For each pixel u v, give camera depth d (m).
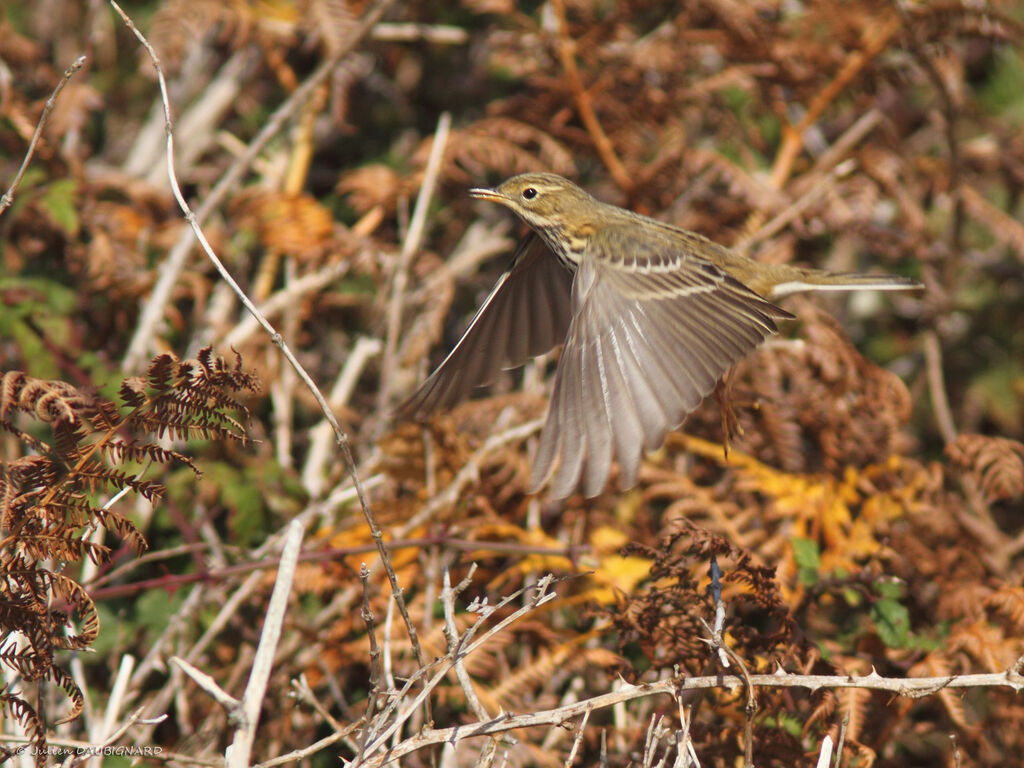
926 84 12.84
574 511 10.24
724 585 8.85
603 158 12.26
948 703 8.21
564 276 9.70
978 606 9.01
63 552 6.44
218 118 13.77
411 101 14.41
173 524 10.13
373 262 11.91
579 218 9.59
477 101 14.33
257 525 10.20
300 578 9.31
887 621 8.66
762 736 7.62
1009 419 12.77
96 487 6.57
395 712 7.97
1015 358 13.05
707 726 7.62
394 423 11.18
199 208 12.88
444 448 10.30
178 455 6.46
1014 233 12.08
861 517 9.91
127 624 9.66
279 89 14.38
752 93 12.90
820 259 13.08
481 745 8.26
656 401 7.54
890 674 8.91
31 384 6.26
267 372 11.42
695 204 12.44
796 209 11.74
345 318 12.83
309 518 10.20
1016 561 10.51
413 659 8.87
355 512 10.45
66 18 14.68
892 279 9.66
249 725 5.74
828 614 10.11
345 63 12.41
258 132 14.02
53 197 11.41
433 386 8.95
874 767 8.38
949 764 8.65
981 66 13.95
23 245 11.78
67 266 11.93
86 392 7.03
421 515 9.68
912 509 9.71
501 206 13.21
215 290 12.16
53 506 6.41
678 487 9.98
